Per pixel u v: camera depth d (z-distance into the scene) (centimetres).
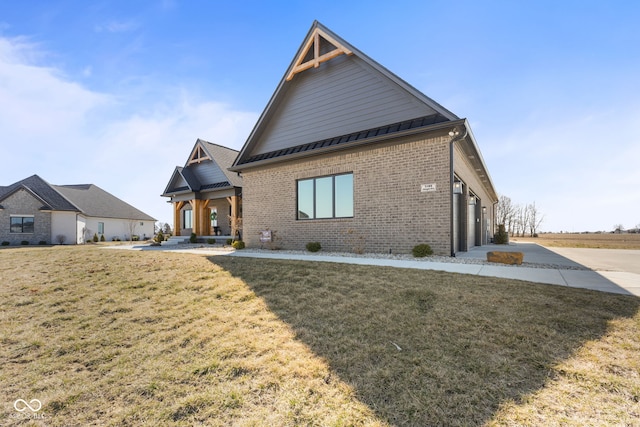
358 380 273
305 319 420
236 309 473
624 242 2252
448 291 501
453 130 854
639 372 272
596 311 409
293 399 251
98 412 255
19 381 309
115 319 464
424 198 902
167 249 1434
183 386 282
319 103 1173
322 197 1138
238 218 1825
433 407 233
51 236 2631
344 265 733
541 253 1205
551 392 248
